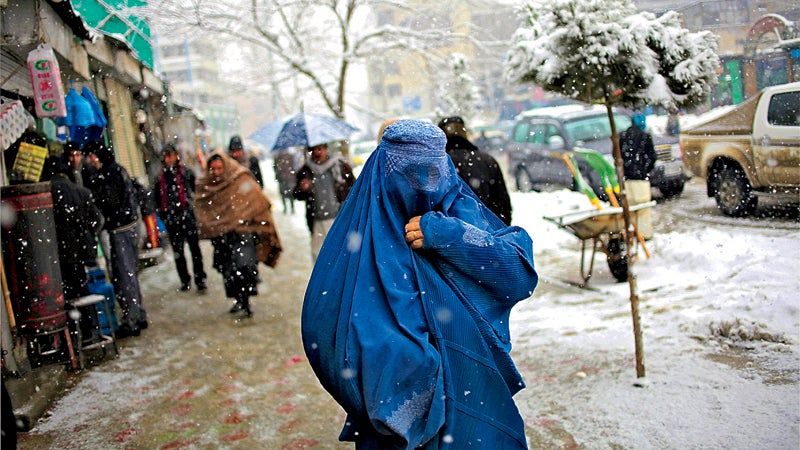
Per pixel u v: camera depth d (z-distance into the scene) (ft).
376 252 8.41
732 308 19.74
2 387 10.88
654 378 15.98
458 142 18.85
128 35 42.19
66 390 19.77
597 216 24.81
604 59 15.31
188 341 24.32
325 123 30.78
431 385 7.93
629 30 15.48
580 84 16.10
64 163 24.02
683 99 16.37
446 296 8.42
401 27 51.67
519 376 8.80
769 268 23.35
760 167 34.63
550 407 15.40
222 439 15.92
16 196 19.65
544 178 53.11
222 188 26.94
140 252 42.09
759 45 34.04
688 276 24.71
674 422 13.84
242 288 27.07
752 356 16.56
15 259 19.90
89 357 22.44
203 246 49.88
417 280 8.41
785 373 15.30
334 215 26.35
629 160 34.73
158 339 24.82
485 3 52.90
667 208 41.81
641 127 35.58
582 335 19.95
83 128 29.04
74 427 17.08
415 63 58.23
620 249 25.44
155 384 19.95
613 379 16.33
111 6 36.60
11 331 19.75
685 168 39.47
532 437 14.14
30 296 20.03
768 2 33.50
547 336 20.34
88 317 22.62
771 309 18.67
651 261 27.14
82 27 26.99
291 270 36.24
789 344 16.75
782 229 31.45
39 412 17.78
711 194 37.88
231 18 43.86
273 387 19.10
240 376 20.21
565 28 15.70
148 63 51.16
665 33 15.71
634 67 15.55
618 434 13.76
